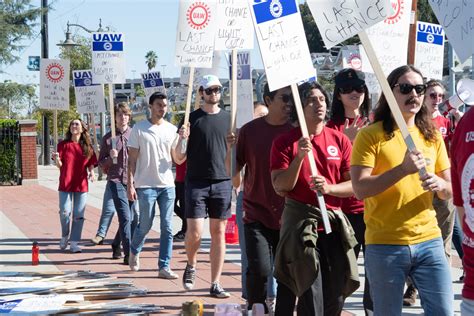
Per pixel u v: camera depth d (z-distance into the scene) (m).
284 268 5.81
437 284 4.84
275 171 5.88
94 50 12.32
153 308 7.86
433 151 5.09
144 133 9.70
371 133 4.99
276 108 6.77
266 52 5.86
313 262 5.60
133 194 10.18
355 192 4.95
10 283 8.82
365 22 5.24
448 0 5.96
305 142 5.61
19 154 27.11
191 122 8.60
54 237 13.82
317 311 5.61
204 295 8.73
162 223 9.73
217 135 8.46
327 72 21.02
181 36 9.22
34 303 7.79
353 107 6.89
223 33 8.61
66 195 12.19
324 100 5.88
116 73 12.30
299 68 5.86
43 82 13.94
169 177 9.75
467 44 5.84
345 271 5.71
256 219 6.79
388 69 7.95
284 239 5.75
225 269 10.42
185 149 8.62
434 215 4.98
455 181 4.12
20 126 27.00
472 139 3.90
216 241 8.57
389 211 4.87
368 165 4.94
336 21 5.32
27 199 21.67
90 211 18.30
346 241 5.66
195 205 8.48
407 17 7.96
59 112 38.06
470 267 3.94
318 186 5.53
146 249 12.20
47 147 38.34
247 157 6.89
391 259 4.86
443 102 9.66
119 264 10.93
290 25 5.88
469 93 4.71
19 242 13.17
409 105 4.96
